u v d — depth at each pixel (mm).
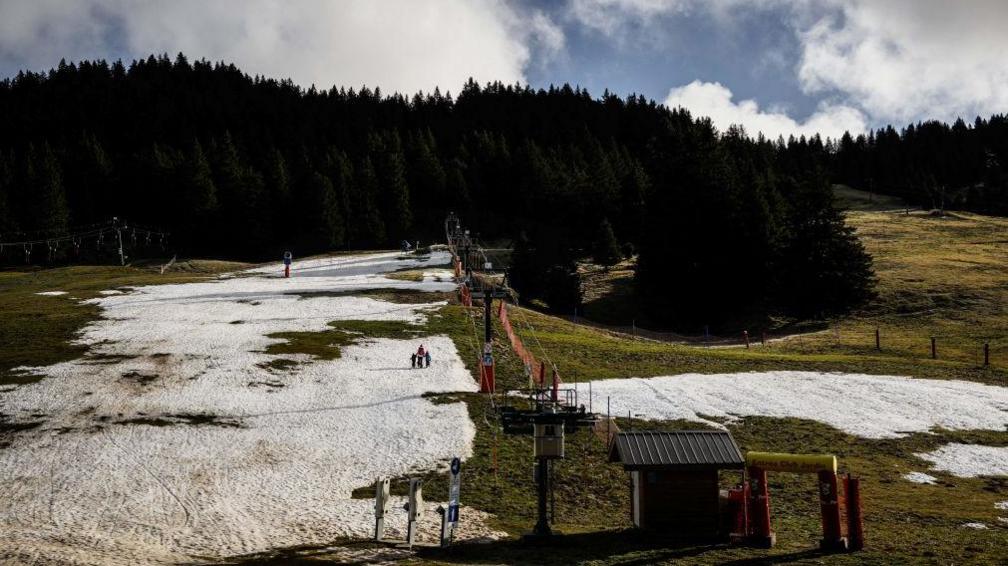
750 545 23625
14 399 43406
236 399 44625
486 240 166500
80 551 22812
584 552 22812
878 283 100312
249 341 58188
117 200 172250
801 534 25891
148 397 44469
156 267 115812
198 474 33719
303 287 85062
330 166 163250
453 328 64562
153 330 61406
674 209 105750
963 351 67812
